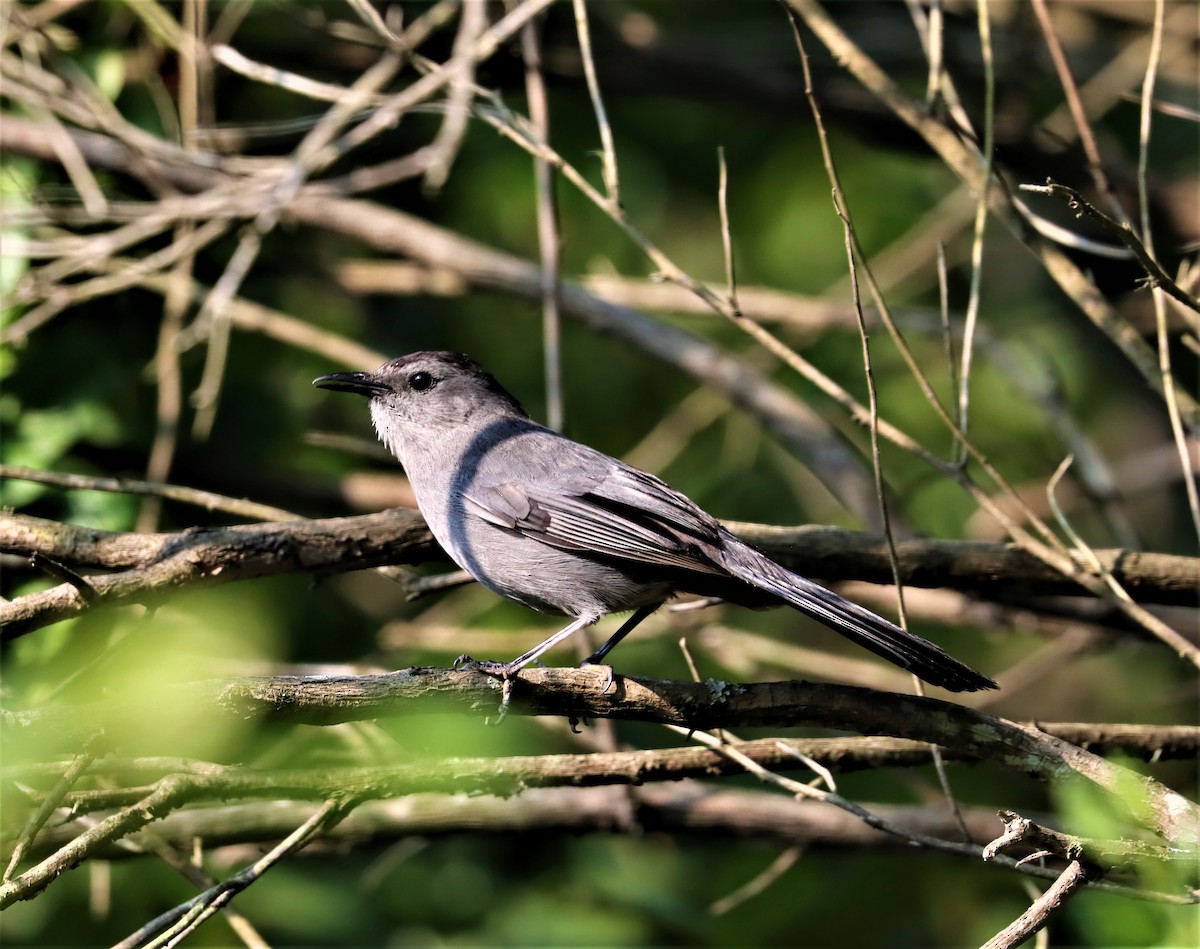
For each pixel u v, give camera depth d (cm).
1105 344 1577
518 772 802
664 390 1514
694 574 855
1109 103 1404
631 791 999
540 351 1494
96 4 1273
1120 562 920
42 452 1129
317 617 1217
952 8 1358
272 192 1096
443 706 705
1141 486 1466
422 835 973
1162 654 1487
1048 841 648
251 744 862
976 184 906
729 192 1525
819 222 1566
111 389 1165
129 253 1283
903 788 1231
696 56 1404
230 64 1080
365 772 764
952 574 927
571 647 1144
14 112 1314
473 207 1506
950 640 1400
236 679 657
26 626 788
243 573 859
